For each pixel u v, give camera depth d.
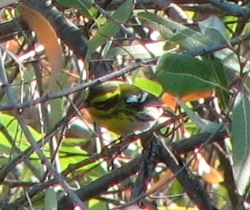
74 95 9.98
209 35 6.43
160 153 7.50
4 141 10.21
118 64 9.02
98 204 9.79
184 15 9.38
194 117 6.35
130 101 9.54
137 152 10.08
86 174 9.62
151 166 7.30
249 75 6.70
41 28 6.45
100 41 7.02
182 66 6.38
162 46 7.54
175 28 6.82
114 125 9.59
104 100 9.45
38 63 9.16
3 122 10.20
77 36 8.61
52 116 9.32
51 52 6.45
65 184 5.90
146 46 7.31
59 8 9.52
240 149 5.88
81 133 10.30
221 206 10.20
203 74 6.42
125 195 9.54
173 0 9.01
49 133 8.25
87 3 7.51
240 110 6.03
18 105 6.19
